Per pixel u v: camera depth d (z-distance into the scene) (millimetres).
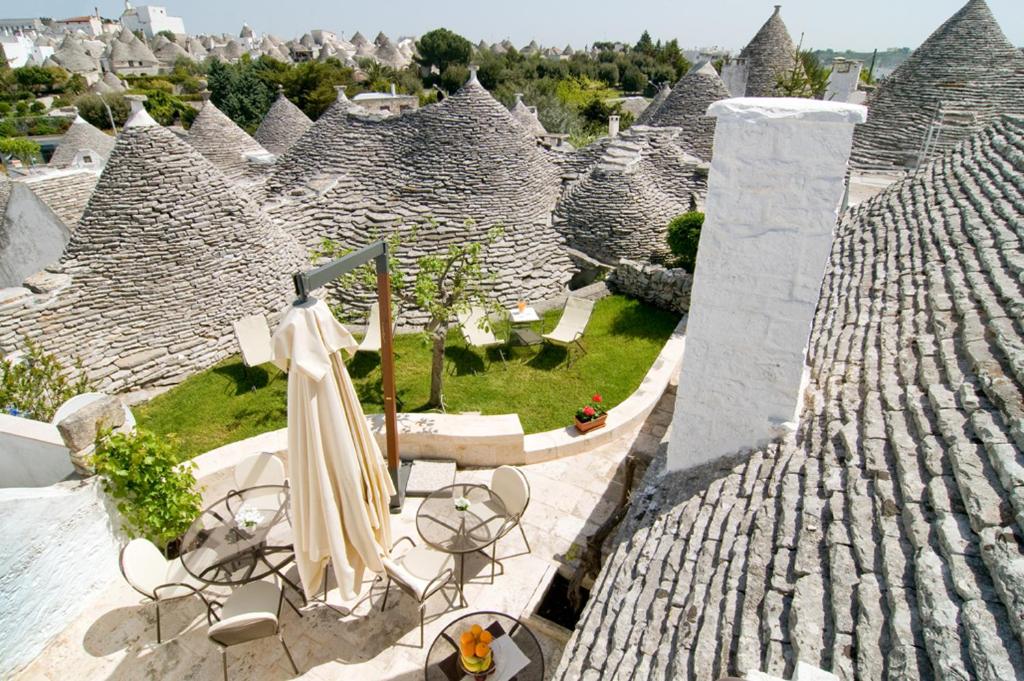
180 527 6621
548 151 18578
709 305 4805
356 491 5281
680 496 5141
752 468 4766
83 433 6176
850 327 5609
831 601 3000
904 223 7414
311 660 5918
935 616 2469
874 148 19438
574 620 6625
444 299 9945
